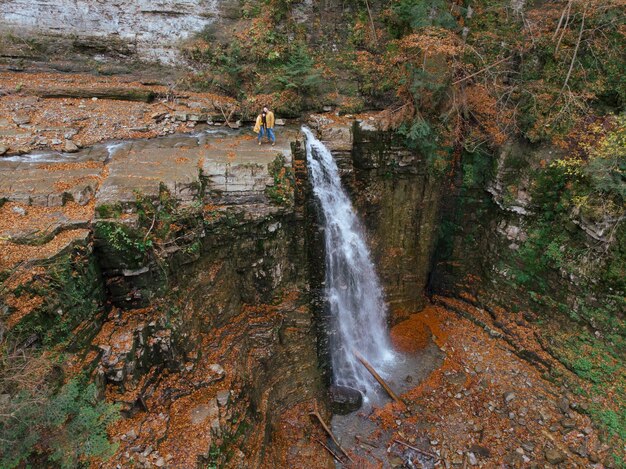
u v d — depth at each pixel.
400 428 14.30
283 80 15.88
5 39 15.51
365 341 17.38
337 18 17.27
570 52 15.59
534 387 15.39
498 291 17.91
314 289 15.23
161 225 10.26
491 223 17.88
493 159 16.98
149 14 16.30
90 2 15.75
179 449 9.16
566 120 15.30
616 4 14.26
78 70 16.38
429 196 17.44
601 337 14.62
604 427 13.63
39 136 13.37
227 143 14.09
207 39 16.94
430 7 15.95
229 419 10.52
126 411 9.16
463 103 16.19
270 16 16.70
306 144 14.94
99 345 9.23
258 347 13.26
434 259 19.14
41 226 8.92
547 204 15.75
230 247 12.60
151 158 12.45
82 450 7.55
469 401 15.12
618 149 12.63
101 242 9.34
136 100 16.14
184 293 11.29
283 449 13.00
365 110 17.14
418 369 16.50
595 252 14.41
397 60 16.50
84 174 11.23
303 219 14.03
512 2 17.16
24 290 7.70
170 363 10.44
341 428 14.28
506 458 13.23
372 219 17.08
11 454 6.52
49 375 7.78
